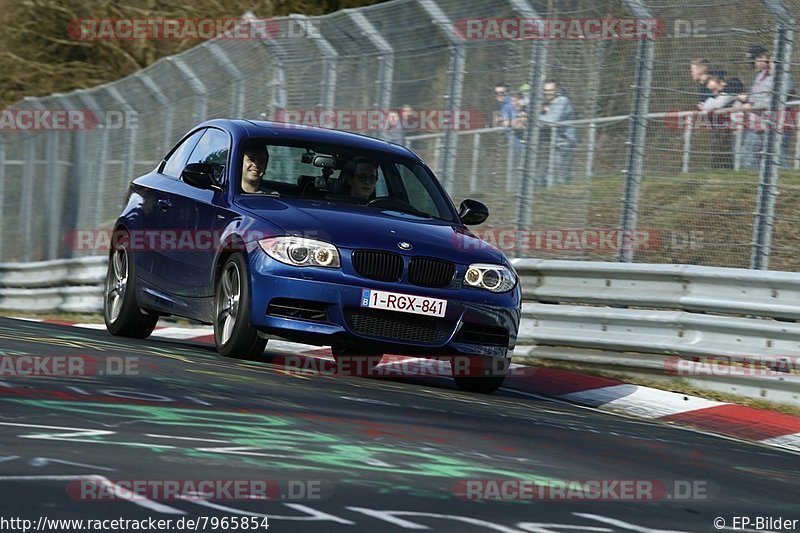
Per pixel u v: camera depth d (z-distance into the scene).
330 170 31.02
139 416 17.69
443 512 13.25
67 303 60.12
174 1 94.88
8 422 16.22
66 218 66.94
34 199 72.00
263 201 29.48
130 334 35.19
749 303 31.36
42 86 101.19
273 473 14.46
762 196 32.78
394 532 12.13
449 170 41.59
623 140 36.12
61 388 19.78
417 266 27.80
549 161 38.28
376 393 24.03
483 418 21.98
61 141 68.12
